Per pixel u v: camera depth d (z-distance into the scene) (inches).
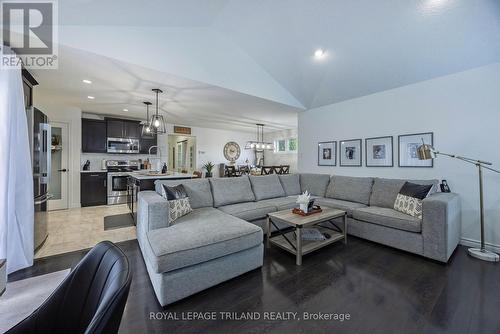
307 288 73.6
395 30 100.7
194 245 68.2
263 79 148.2
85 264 36.2
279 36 117.8
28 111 100.2
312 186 166.7
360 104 156.9
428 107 123.9
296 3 97.6
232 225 84.0
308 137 193.6
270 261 94.0
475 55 101.7
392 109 139.9
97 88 132.5
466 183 111.0
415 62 114.7
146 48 100.9
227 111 194.7
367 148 153.1
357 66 128.5
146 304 65.3
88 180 195.9
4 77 78.6
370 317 59.9
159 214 83.0
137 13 89.4
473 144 108.7
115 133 214.2
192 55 114.7
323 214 105.7
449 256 91.7
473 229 108.7
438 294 69.5
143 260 93.4
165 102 164.6
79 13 80.7
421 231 94.6
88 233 126.4
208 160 305.7
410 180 121.4
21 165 85.0
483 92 105.5
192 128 289.9
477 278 78.5
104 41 90.9
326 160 179.8
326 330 55.3
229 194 131.7
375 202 128.4
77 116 188.7
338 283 76.5
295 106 175.3
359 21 100.7
